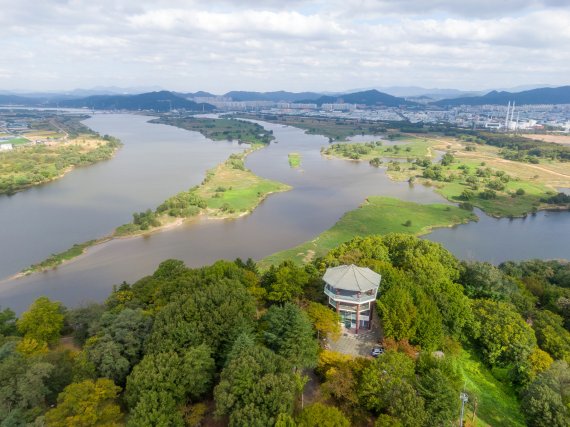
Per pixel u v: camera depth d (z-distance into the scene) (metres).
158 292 94.31
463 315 90.06
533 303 110.38
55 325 89.19
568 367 79.44
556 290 116.56
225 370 65.19
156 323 77.44
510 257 175.38
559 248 185.88
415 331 80.94
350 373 67.75
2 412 60.75
